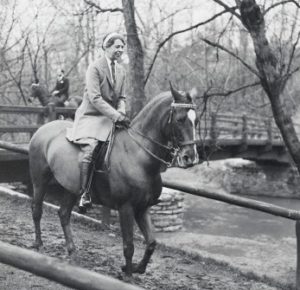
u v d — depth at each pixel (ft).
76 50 76.74
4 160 42.42
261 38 35.58
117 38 18.66
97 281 8.32
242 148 90.17
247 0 34.96
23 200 32.78
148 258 18.31
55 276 8.70
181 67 80.74
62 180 19.47
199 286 21.44
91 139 18.39
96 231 28.99
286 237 60.59
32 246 22.61
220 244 48.24
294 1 38.01
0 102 89.56
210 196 24.67
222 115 80.74
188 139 16.67
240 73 73.77
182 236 52.29
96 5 52.29
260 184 107.14
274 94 36.78
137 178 17.56
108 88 18.83
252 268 37.86
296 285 23.11
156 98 18.21
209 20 41.29
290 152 38.11
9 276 19.40
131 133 18.24
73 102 55.11
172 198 55.36
